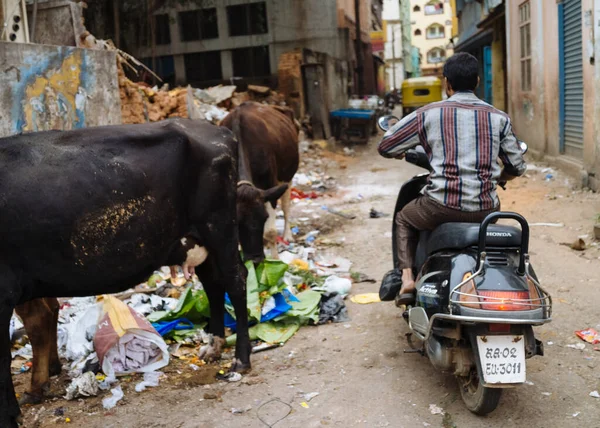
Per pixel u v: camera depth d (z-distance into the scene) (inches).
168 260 147.9
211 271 163.8
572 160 397.7
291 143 273.3
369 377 151.9
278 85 740.7
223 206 151.8
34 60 223.1
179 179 142.7
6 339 122.3
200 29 797.9
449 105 137.9
